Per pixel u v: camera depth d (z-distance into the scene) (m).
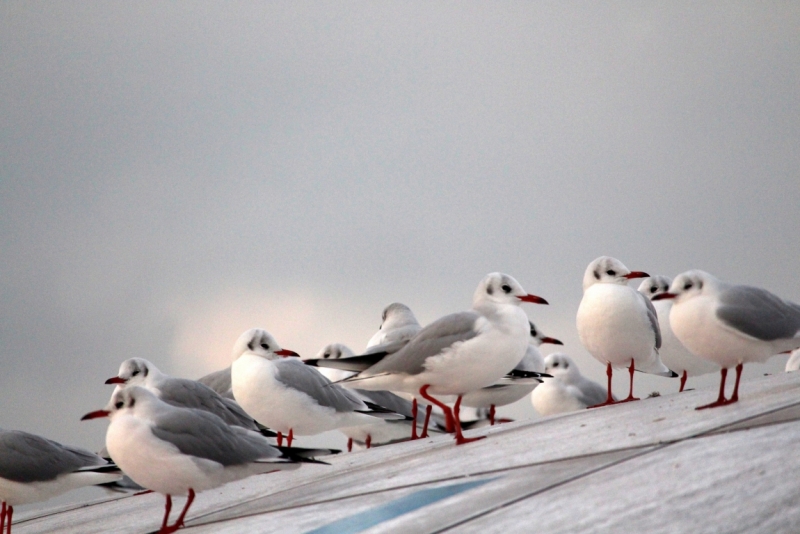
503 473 9.74
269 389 16.62
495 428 14.38
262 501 11.88
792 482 7.10
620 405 13.88
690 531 6.75
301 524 9.49
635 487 7.93
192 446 10.98
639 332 15.20
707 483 7.56
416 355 13.05
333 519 9.37
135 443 10.90
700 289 11.20
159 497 15.07
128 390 11.35
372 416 17.61
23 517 16.44
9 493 14.68
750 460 7.84
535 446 10.90
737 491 7.24
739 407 10.41
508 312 13.08
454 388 13.23
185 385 17.64
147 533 11.43
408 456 12.75
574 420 12.55
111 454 11.15
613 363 15.84
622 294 15.22
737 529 6.61
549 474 9.12
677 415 10.75
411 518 8.64
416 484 10.26
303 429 17.08
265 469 11.52
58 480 14.84
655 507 7.34
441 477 10.33
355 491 10.72
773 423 8.91
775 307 11.11
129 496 16.64
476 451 11.58
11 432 14.87
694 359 17.69
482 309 13.18
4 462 14.49
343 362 13.88
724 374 11.21
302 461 11.58
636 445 9.48
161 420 11.05
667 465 8.32
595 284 15.59
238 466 11.31
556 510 7.82
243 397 16.84
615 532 7.04
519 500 8.41
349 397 17.47
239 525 10.33
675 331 11.43
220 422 11.34
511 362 13.14
